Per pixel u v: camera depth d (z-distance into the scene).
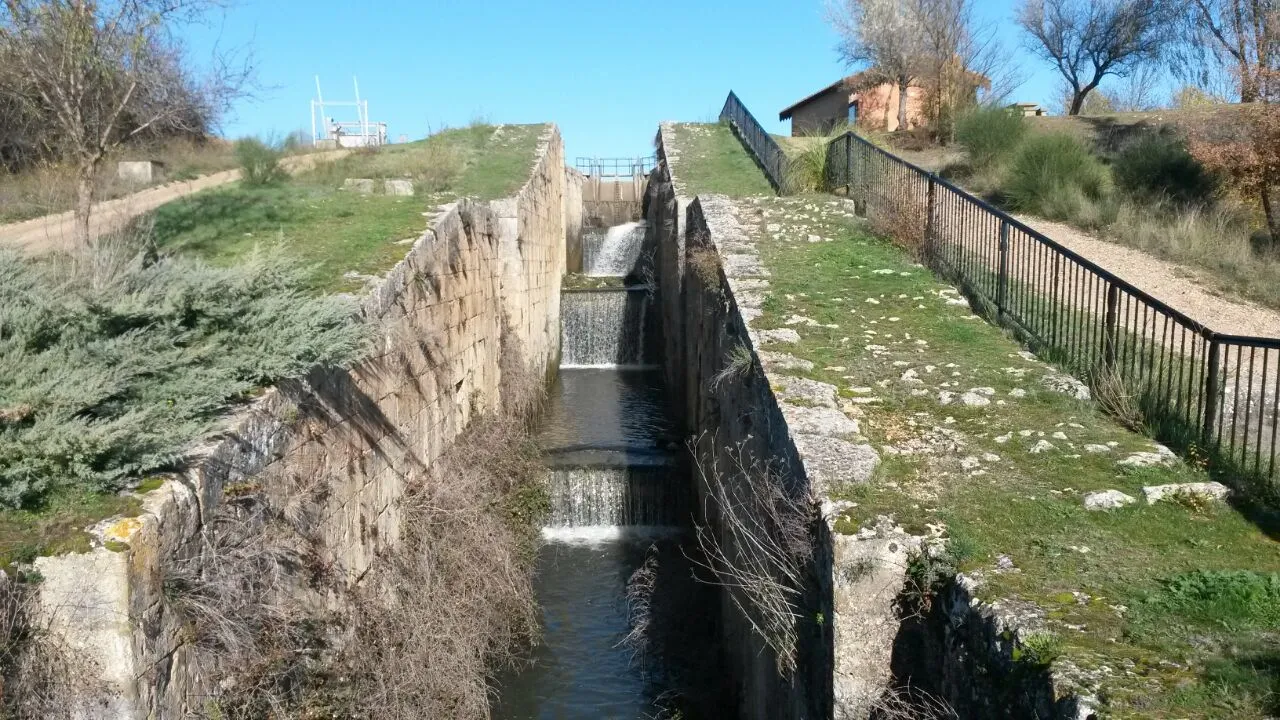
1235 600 4.12
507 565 10.02
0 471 4.56
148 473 5.14
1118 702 3.31
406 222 13.16
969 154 20.36
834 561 4.95
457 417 12.52
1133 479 5.71
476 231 14.71
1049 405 7.05
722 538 9.70
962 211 10.98
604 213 36.19
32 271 6.43
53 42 10.07
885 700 4.73
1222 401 6.07
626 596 11.38
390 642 7.69
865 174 14.89
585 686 9.55
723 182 19.56
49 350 5.53
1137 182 15.80
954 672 4.43
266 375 6.49
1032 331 8.76
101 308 5.83
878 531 5.02
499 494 11.90
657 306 23.73
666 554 12.55
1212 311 10.67
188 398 5.72
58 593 4.30
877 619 4.89
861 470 5.77
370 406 8.67
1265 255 12.77
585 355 24.34
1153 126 21.59
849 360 8.06
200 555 5.20
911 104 35.56
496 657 9.63
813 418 6.60
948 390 7.31
